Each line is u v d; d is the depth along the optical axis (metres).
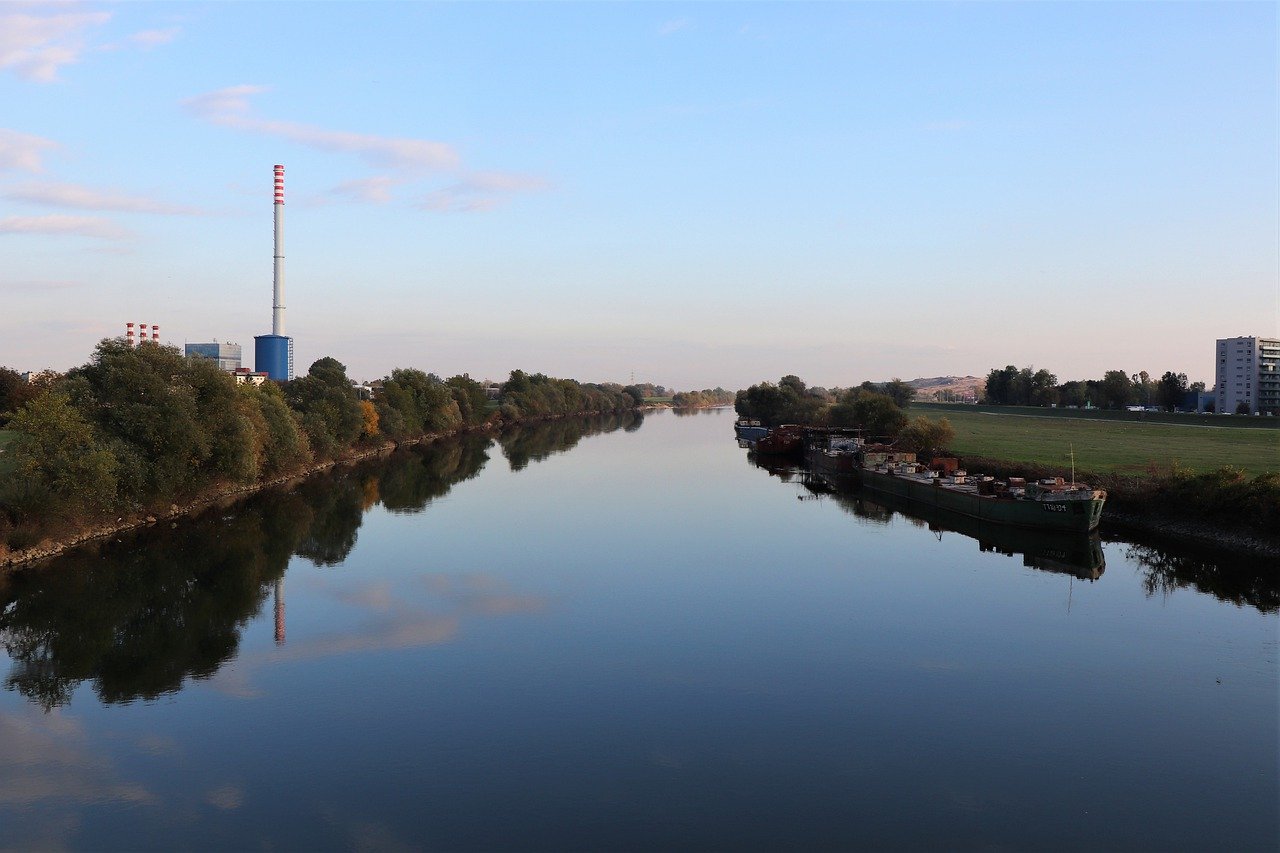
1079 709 29.34
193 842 21.83
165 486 60.75
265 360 190.75
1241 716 28.61
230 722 29.00
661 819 22.70
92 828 22.48
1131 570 49.41
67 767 25.91
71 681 33.03
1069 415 165.00
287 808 23.45
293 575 49.16
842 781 24.62
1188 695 30.39
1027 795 23.73
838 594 44.53
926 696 30.66
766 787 24.36
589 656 35.19
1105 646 35.69
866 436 113.50
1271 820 22.33
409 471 102.94
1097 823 22.30
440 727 28.44
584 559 53.34
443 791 24.28
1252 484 52.19
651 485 91.19
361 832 22.23
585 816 22.91
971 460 86.00
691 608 42.06
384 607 42.59
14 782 25.00
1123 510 61.16
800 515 70.81
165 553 54.19
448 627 39.22
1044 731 27.70
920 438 98.56
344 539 59.81
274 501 76.38
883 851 21.16
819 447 107.56
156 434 60.84
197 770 25.67
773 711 29.50
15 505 51.12
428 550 56.16
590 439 163.38
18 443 53.28
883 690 31.25
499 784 24.66
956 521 67.44
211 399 68.19
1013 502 60.69
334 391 107.69
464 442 151.12
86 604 43.28
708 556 54.19
